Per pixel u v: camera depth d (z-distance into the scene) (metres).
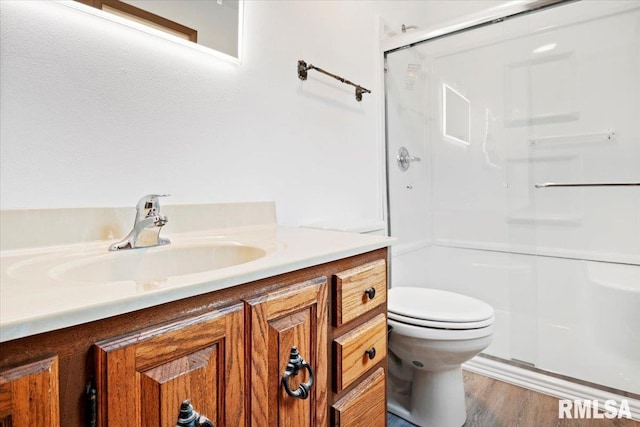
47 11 0.77
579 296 1.85
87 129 0.83
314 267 0.69
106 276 0.70
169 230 0.96
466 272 2.20
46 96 0.77
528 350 1.76
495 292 2.10
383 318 0.91
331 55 1.58
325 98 1.54
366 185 1.81
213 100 1.10
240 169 1.18
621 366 1.57
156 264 0.78
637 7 1.72
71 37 0.80
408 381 1.44
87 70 0.83
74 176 0.81
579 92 1.87
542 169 1.98
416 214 2.20
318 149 1.50
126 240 0.78
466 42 2.16
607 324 1.66
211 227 1.06
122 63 0.89
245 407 0.54
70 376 0.37
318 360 0.68
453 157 2.24
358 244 0.82
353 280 0.79
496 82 2.08
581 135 1.87
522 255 2.03
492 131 2.11
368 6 1.85
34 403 0.34
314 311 0.67
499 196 2.09
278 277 0.61
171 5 0.99
